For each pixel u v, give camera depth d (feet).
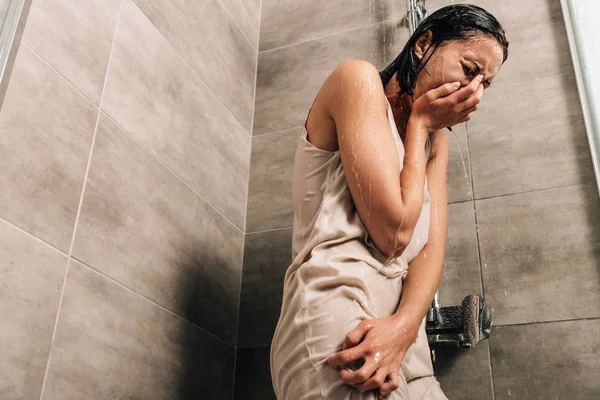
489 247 4.91
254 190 5.88
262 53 6.64
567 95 5.25
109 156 4.12
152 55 4.80
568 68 5.36
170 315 4.46
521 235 4.88
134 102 4.48
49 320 3.44
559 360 4.41
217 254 5.20
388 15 6.25
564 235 4.77
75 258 3.69
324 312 2.82
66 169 3.74
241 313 5.39
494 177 5.15
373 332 2.73
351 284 2.88
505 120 5.33
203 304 4.89
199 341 4.75
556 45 5.49
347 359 2.64
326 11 6.60
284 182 5.81
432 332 4.54
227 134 5.71
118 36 4.45
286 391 2.84
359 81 3.25
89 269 3.78
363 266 2.96
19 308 3.27
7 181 3.34
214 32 5.84
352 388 2.66
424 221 3.42
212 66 5.67
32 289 3.37
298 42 6.54
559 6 5.66
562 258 4.70
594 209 4.77
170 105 4.91
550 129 5.17
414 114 3.37
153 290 4.33
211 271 5.06
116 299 3.95
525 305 4.65
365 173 3.00
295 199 3.48
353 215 3.13
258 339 5.24
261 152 6.05
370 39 6.20
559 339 4.47
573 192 4.89
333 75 3.41
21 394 3.20
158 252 4.44
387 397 2.72
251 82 6.39
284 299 3.12
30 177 3.48
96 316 3.77
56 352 3.45
